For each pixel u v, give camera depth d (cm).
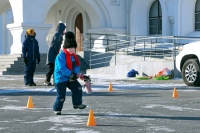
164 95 1650
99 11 4044
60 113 1174
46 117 1133
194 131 920
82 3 4031
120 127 973
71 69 1129
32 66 2150
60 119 1095
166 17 3697
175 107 1304
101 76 2941
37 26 3688
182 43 3534
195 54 2000
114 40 3838
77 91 1166
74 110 1257
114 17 4094
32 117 1136
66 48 1127
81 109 1278
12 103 1455
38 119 1102
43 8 3775
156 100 1494
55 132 927
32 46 2145
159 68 2675
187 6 3600
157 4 3972
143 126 984
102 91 1838
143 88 1956
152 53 3456
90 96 1644
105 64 3519
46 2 3788
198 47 1994
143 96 1627
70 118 1109
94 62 3647
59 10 4681
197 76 1978
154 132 912
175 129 944
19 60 3403
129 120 1069
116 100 1506
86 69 3553
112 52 3488
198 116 1127
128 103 1416
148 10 4047
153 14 4012
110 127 974
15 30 3750
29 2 3709
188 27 3609
